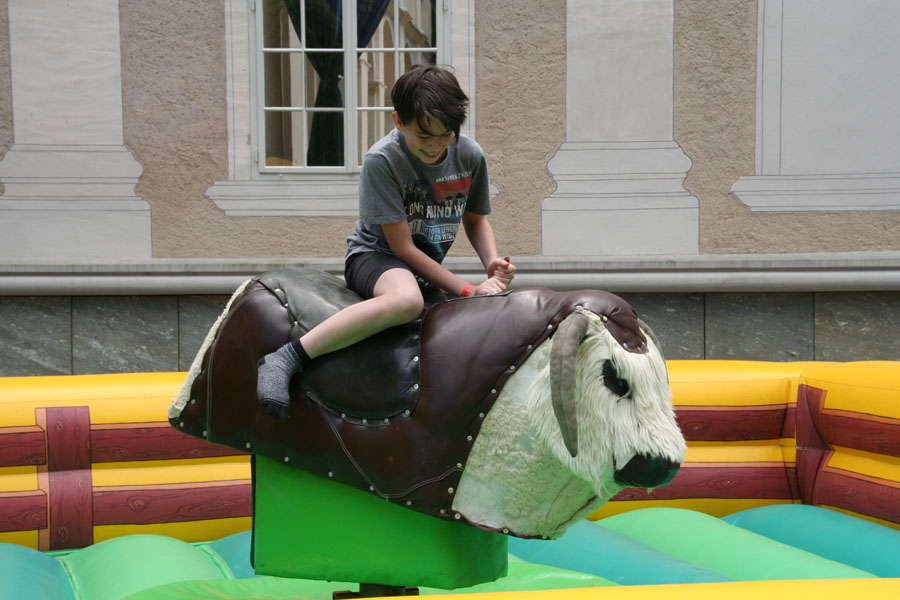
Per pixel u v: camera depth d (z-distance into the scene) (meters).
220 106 5.83
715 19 5.79
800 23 5.77
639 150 5.86
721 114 5.83
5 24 5.71
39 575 2.80
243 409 2.24
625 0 5.79
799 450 3.73
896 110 5.78
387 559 2.21
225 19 5.80
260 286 2.32
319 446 2.17
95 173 5.80
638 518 3.48
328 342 2.14
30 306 5.66
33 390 3.32
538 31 5.82
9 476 3.23
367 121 6.04
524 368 2.07
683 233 5.86
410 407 2.13
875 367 3.55
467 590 2.64
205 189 5.86
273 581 2.71
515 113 5.86
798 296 5.75
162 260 5.71
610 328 2.01
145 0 5.76
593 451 1.95
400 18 5.96
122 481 3.30
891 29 5.75
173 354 5.71
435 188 2.38
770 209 5.84
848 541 3.09
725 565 2.89
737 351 5.76
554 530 2.11
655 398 2.00
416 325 2.23
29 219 5.79
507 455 2.07
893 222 5.82
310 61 5.98
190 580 2.67
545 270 5.72
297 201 5.88
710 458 3.70
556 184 5.87
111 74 5.78
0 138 5.75
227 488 3.38
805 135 5.82
